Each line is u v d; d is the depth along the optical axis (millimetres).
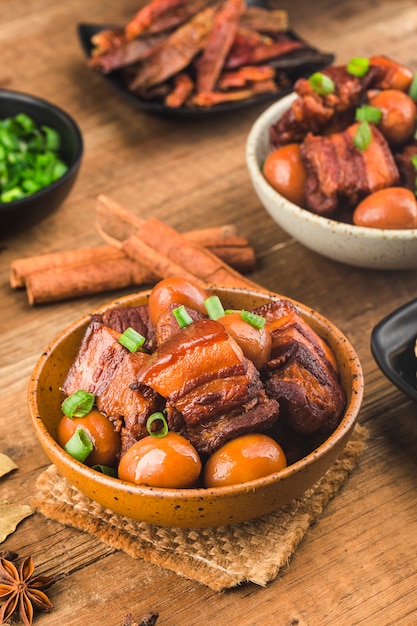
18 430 629
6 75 915
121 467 536
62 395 587
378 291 707
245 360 537
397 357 607
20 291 719
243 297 607
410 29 961
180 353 532
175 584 552
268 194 679
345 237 654
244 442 534
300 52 846
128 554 563
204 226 760
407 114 680
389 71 698
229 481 531
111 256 713
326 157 671
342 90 689
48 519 581
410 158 680
